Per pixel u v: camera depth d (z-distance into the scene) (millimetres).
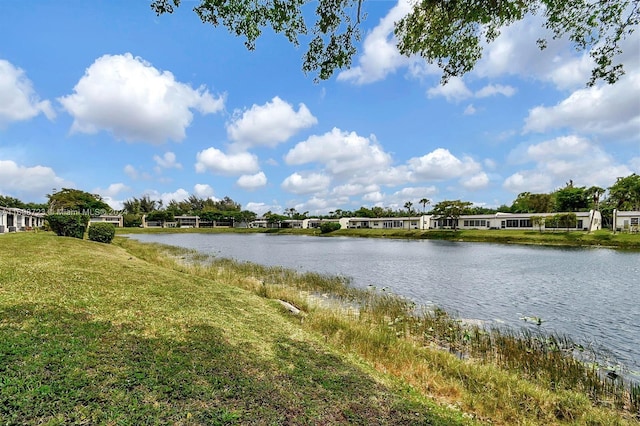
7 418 2553
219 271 15133
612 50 3869
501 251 31719
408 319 8727
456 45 4695
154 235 65375
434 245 40844
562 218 45656
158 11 3951
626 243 34031
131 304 5992
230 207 124188
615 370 6121
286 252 31094
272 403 3342
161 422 2791
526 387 4766
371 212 96000
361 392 3869
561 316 9922
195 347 4438
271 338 5426
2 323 4219
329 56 4883
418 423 3332
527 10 3996
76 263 10008
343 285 13891
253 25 4191
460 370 5281
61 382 3104
